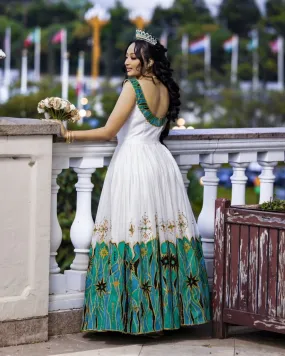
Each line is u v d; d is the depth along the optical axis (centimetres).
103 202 571
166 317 564
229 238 568
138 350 557
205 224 635
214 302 579
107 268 564
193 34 9788
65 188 1022
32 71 9938
